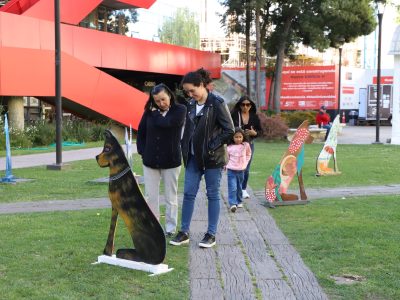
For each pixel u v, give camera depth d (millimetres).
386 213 7785
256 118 8602
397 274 4973
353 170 13562
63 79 23422
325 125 26219
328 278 4910
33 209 8398
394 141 23344
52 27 24219
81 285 4680
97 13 32906
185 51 35656
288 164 8656
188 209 6199
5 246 5961
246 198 9375
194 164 6070
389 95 43094
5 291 4512
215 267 5301
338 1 32500
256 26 34406
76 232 6645
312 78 41938
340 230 6711
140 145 6520
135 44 30922
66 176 12320
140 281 4809
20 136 21469
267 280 4898
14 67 21531
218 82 41094
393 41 22578
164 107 6172
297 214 7891
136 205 5137
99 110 25344
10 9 24844
